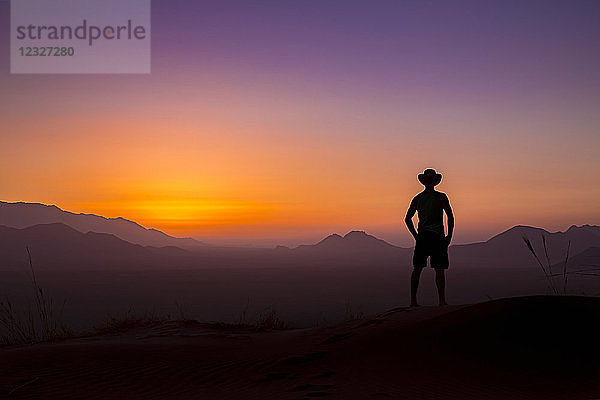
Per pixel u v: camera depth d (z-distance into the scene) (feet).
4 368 26.76
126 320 48.93
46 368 26.71
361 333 29.78
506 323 25.88
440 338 25.99
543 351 23.38
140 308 395.55
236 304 456.04
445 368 22.95
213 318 284.00
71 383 24.23
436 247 36.52
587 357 22.56
